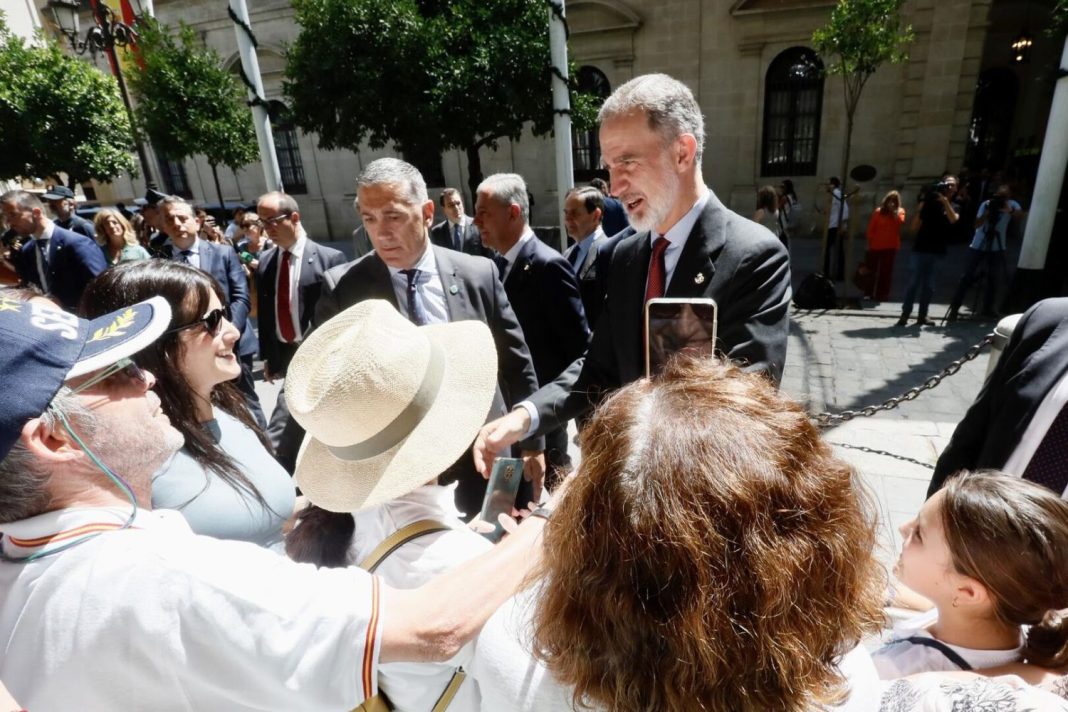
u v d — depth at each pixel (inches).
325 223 621.3
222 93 379.9
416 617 30.9
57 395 30.8
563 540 26.5
